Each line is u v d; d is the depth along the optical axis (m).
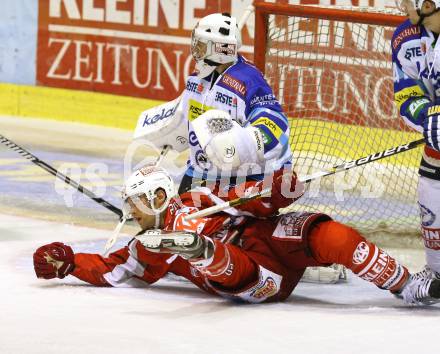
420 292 11.60
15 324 10.58
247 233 11.72
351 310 11.60
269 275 11.57
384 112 18.55
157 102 27.17
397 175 18.62
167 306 11.62
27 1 28.89
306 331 10.38
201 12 26.11
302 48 17.34
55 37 28.67
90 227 17.39
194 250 10.71
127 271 12.65
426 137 11.52
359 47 17.98
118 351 9.55
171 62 26.81
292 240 11.51
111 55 27.80
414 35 11.98
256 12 16.50
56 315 11.04
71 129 27.75
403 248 16.05
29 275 13.41
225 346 9.75
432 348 9.69
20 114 29.50
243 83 12.98
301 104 17.69
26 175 22.14
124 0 27.39
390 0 22.41
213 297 12.30
